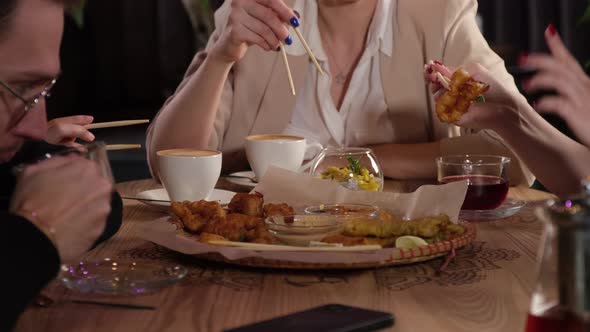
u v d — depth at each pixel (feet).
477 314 3.42
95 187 3.36
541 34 14.56
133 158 12.14
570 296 2.69
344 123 6.43
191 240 3.98
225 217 4.18
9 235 3.22
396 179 5.97
